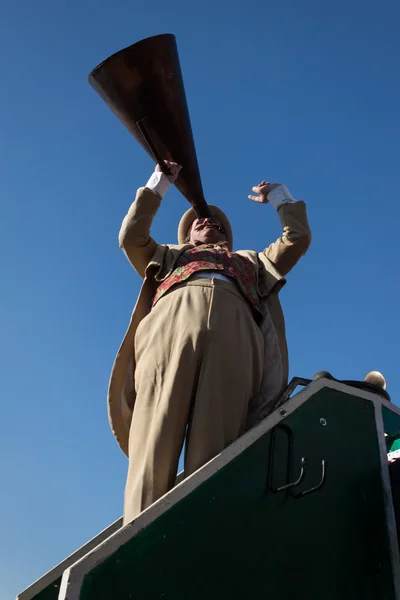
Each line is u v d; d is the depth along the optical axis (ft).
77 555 11.55
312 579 9.02
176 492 8.54
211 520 8.57
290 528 9.18
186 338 10.74
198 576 8.14
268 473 9.36
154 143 12.33
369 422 11.02
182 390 10.37
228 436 10.19
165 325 11.17
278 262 13.14
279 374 11.96
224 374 10.59
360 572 9.48
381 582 9.59
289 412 10.12
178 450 10.16
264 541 8.86
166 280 12.18
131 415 11.59
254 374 11.42
